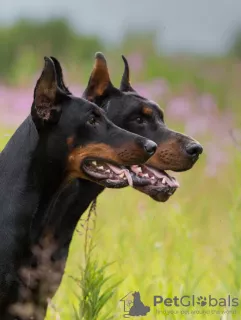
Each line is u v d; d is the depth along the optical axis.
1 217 10.07
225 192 17.53
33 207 10.20
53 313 11.24
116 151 10.41
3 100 22.56
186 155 11.80
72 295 12.19
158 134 11.94
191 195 17.06
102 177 10.50
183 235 12.99
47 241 10.52
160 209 14.66
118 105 11.91
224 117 21.97
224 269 13.47
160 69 30.75
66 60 33.50
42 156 10.24
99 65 11.93
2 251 9.96
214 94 29.02
